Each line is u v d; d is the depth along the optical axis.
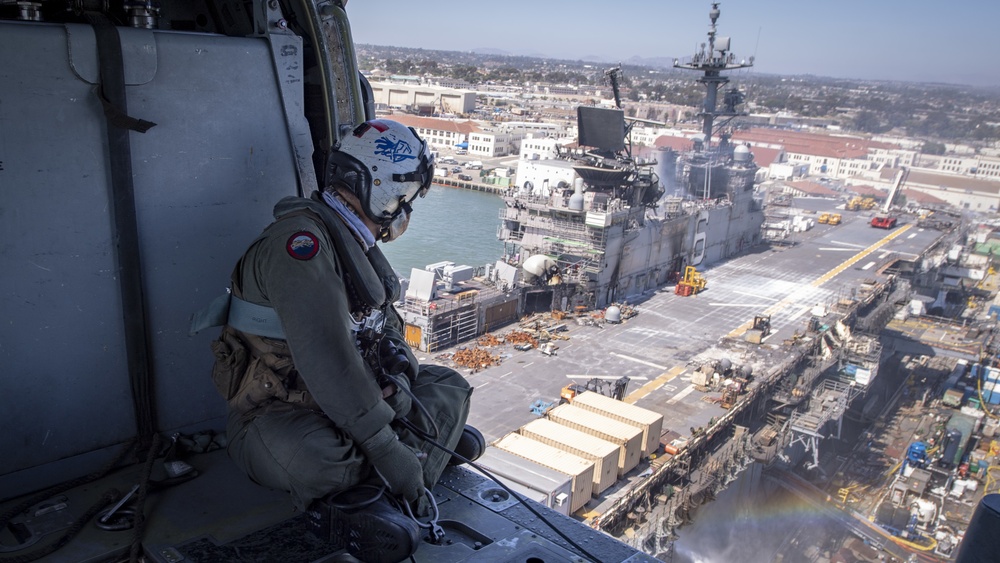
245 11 3.45
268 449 2.79
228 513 2.89
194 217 3.20
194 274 3.25
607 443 36.19
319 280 2.64
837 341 63.47
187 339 3.30
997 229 113.00
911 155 141.50
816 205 123.56
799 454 55.72
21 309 2.81
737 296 72.81
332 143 3.66
